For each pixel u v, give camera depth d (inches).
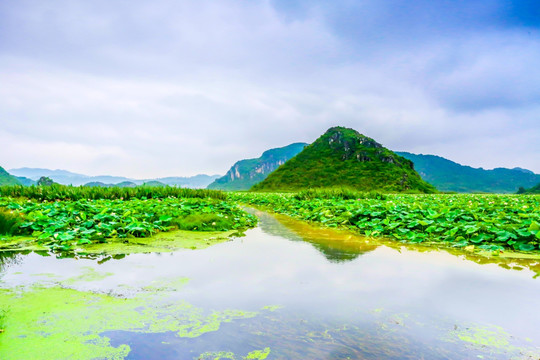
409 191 3663.9
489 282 152.7
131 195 546.0
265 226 359.9
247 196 1049.5
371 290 141.7
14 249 218.7
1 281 150.0
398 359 85.9
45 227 266.8
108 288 142.2
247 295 135.3
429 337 99.3
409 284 150.0
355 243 253.3
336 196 690.8
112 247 228.5
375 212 348.5
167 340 96.3
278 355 87.7
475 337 99.1
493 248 217.2
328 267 179.8
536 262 191.3
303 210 499.2
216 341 95.9
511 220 299.1
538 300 130.3
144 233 277.1
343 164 4414.4
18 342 93.4
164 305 123.8
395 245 244.8
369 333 101.4
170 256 204.1
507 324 108.6
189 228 310.2
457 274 166.4
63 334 99.2
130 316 113.3
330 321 110.3
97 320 109.7
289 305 124.6
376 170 4101.9
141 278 157.2
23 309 117.5
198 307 122.3
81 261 189.9
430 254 213.5
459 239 249.8
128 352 89.1
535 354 89.3
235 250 224.2
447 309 120.7
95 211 326.0
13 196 465.4
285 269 174.6
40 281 150.6
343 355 87.5
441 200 641.0
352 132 5182.1
